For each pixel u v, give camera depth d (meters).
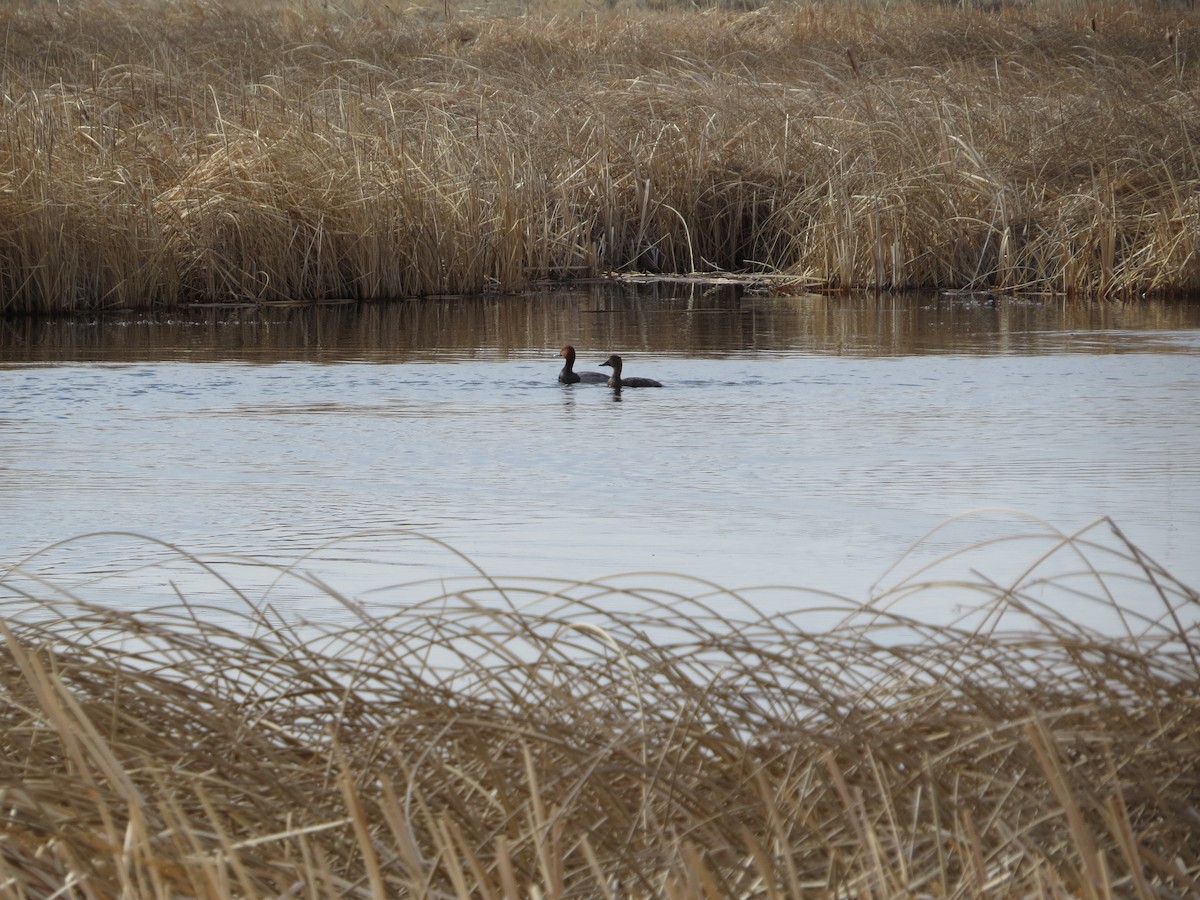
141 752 12.41
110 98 68.12
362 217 63.75
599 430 37.16
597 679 14.58
